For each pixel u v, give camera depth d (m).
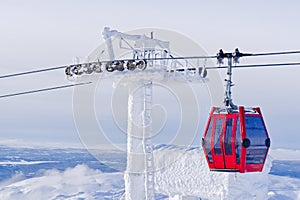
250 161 19.62
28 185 57.00
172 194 26.86
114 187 53.19
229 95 20.05
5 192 55.97
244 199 25.22
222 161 19.92
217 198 25.66
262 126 19.72
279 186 49.88
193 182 26.00
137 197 23.91
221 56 19.84
